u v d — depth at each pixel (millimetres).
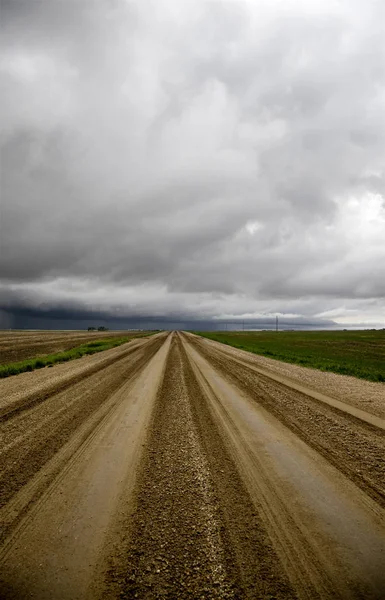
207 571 2785
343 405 9039
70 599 2486
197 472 4793
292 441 6160
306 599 2492
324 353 34938
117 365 17656
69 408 8344
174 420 7508
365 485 4430
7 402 8922
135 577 2715
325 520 3572
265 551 3041
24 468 4840
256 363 19844
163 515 3641
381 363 25078
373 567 2846
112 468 4895
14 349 32438
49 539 3199
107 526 3420
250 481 4520
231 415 7973
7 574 2740
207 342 45688
